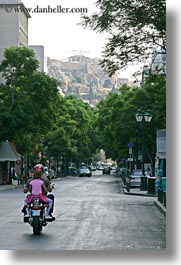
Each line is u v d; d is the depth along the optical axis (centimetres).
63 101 11675
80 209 3359
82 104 14738
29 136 8200
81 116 13988
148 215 3078
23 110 7594
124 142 8169
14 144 8294
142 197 4847
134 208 3550
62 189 6303
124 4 2419
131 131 7912
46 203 2173
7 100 7631
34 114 7644
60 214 3006
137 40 2553
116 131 8094
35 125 7725
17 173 9788
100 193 5438
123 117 7994
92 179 10862
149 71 2867
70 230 2278
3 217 2845
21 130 7656
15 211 3225
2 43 12344
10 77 7694
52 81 7719
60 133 11100
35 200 2133
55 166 12781
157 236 2128
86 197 4688
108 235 2136
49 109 7750
